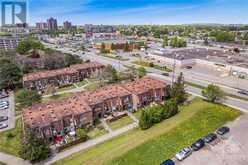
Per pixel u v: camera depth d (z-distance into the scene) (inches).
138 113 2888.8
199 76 4414.4
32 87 3777.1
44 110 2512.3
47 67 4894.2
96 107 2723.9
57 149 2139.5
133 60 5979.3
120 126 2578.7
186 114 2650.1
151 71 4835.1
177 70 4896.7
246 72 4284.0
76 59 5280.5
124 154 1953.7
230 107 2901.1
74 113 2455.7
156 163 1876.2
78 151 2127.2
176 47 7844.5
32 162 1984.5
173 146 2074.3
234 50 6427.2
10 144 2273.6
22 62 4849.9
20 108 3102.9
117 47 7854.3
